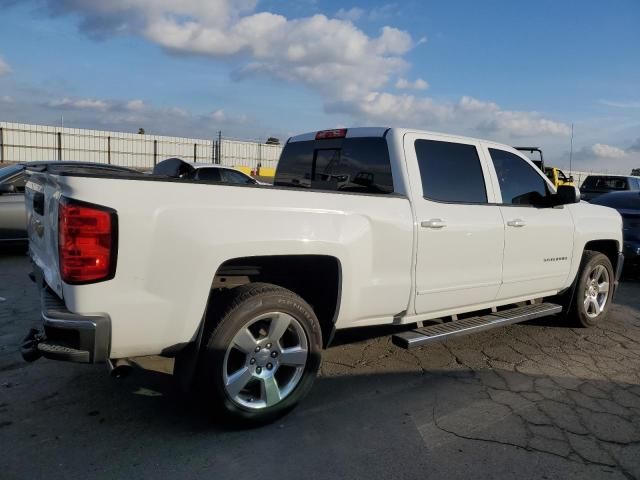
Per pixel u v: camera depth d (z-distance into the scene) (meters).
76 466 3.00
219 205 3.15
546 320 6.35
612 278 6.25
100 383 4.08
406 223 4.01
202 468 3.03
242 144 39.91
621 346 5.46
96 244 2.80
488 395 4.14
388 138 4.36
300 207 3.47
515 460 3.21
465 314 5.28
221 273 3.62
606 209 6.30
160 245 2.95
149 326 2.98
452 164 4.55
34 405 3.72
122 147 38.97
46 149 36.84
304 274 3.86
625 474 3.11
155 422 3.52
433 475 3.04
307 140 5.25
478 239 4.54
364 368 4.62
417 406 3.91
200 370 3.26
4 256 9.20
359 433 3.48
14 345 4.81
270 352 3.46
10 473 2.92
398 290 4.03
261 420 3.47
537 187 5.37
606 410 3.93
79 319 2.82
